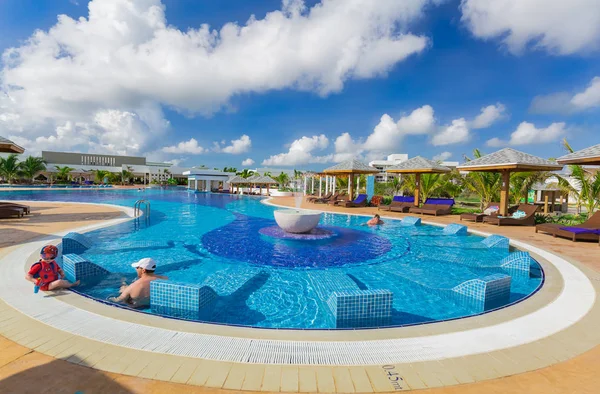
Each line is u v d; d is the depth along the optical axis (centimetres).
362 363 272
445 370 264
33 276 435
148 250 802
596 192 1341
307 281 579
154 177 6544
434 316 445
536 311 396
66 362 264
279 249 827
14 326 329
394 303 491
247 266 668
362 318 409
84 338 305
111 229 1084
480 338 321
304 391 233
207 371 255
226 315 439
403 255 777
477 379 252
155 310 437
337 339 314
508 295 505
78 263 536
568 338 325
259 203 2430
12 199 2430
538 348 303
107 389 229
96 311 370
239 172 5603
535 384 247
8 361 263
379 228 1203
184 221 1370
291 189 4516
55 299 407
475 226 1223
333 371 259
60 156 6762
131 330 323
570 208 2512
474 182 1866
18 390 226
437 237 1018
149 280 483
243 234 1042
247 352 285
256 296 507
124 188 4644
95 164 7194
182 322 345
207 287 446
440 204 1688
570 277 555
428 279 593
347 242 926
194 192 4144
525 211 1305
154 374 249
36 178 5816
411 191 2375
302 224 1007
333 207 2050
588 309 405
